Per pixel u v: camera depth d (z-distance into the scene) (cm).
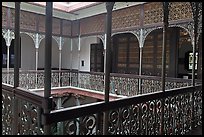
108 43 221
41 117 172
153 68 902
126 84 868
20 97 205
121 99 230
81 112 189
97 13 1027
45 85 169
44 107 167
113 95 895
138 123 254
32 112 189
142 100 258
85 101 1136
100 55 1152
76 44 1213
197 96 403
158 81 751
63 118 175
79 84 1104
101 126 215
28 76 978
